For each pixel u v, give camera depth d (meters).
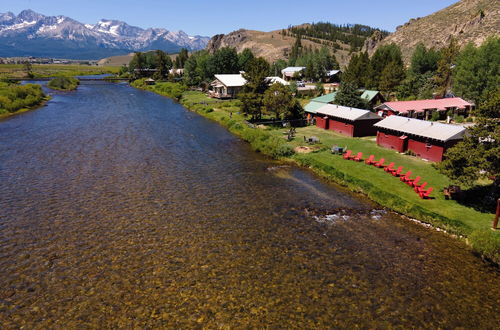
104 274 20.78
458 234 25.48
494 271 21.61
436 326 17.05
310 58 160.88
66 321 17.09
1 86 104.25
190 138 56.12
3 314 17.52
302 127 62.75
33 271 21.03
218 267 21.56
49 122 66.44
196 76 133.62
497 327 17.03
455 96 80.12
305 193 33.94
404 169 38.84
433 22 185.38
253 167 41.94
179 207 30.20
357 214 29.33
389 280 20.56
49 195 32.28
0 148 47.88
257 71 66.69
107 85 150.38
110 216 28.25
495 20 143.62
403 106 64.56
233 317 17.41
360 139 52.91
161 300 18.59
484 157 26.81
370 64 109.50
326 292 19.39
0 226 26.38
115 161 42.94
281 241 24.81
